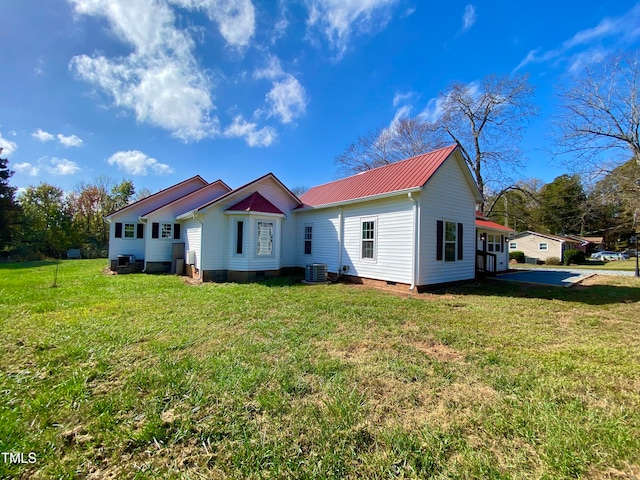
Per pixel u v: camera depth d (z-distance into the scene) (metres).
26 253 24.45
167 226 14.64
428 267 8.97
